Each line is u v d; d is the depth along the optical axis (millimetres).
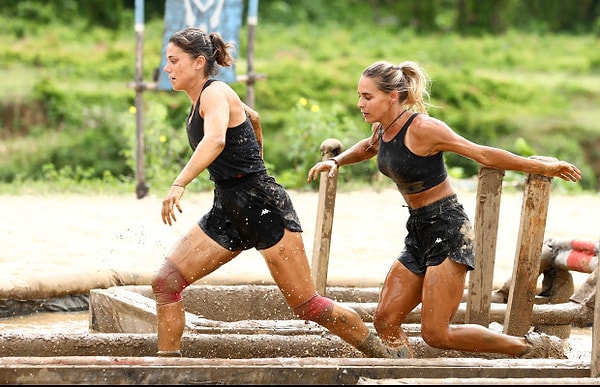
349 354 12281
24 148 44844
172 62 11047
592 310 14477
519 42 69375
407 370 10156
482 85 56062
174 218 10352
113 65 53406
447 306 11375
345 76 54688
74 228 22391
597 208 28547
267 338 12133
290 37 64000
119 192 29219
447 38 67438
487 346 11609
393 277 11883
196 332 12383
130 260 18594
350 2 74562
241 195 11062
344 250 20891
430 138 11023
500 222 25219
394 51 61656
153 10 65312
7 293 15617
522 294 12672
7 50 54281
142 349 11805
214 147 10500
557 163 11281
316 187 31047
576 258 14961
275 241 11133
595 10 77188
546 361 10688
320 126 31406
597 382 9945
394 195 29922
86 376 9531
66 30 59219
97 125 46594
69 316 15914
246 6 65938
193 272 11328
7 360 9594
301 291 11297
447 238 11297
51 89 48375
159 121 31469
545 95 56750
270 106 50969
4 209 25109
